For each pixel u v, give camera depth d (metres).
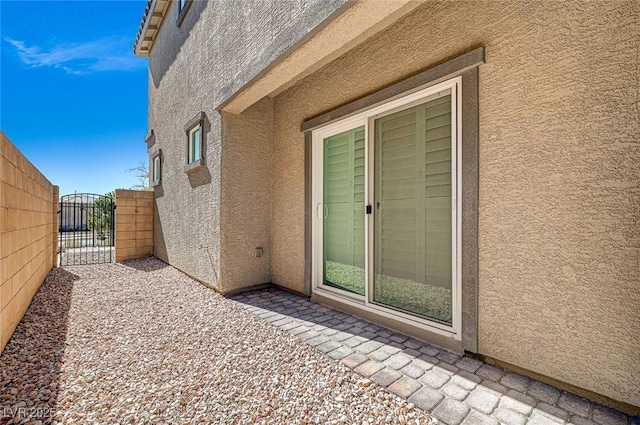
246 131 5.39
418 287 3.46
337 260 4.59
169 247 7.71
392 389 2.34
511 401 2.19
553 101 2.38
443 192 3.22
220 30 5.12
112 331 3.51
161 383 2.44
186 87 6.65
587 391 2.21
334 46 3.31
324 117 4.49
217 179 5.23
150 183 9.75
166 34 8.08
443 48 3.10
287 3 3.45
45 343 3.15
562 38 2.33
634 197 2.03
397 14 3.39
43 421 1.98
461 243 2.92
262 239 5.57
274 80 4.11
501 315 2.65
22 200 3.75
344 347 3.08
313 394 2.29
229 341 3.24
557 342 2.34
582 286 2.23
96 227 12.44
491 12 2.74
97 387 2.38
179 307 4.43
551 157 2.38
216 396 2.27
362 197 4.18
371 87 3.86
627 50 2.06
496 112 2.70
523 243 2.52
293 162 5.21
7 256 3.08
